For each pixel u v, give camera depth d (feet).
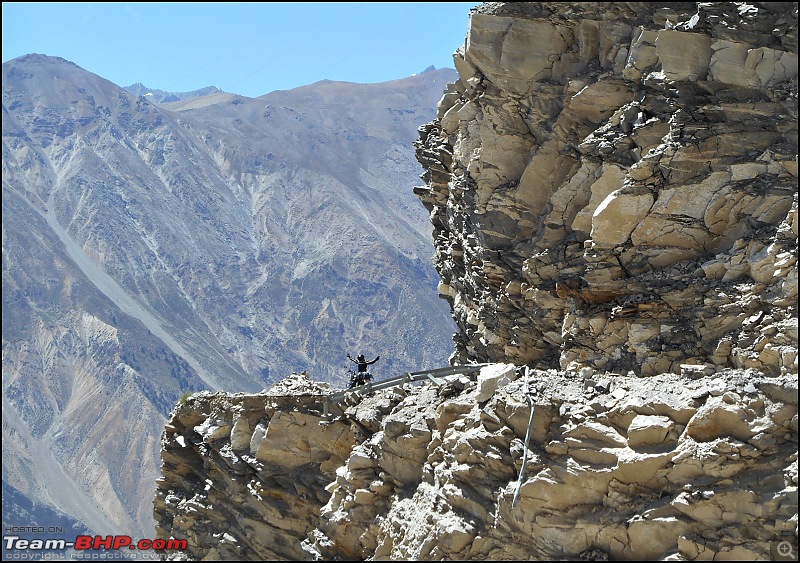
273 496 107.24
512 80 107.65
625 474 70.38
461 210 117.50
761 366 79.51
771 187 86.58
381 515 89.40
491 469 77.36
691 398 70.69
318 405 106.52
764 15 90.43
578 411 74.28
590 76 102.47
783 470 66.33
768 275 82.89
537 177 106.63
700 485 67.72
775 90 89.15
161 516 122.42
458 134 115.85
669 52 94.73
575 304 98.94
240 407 113.91
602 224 94.53
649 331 91.15
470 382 88.99
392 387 99.55
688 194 91.09
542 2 106.01
